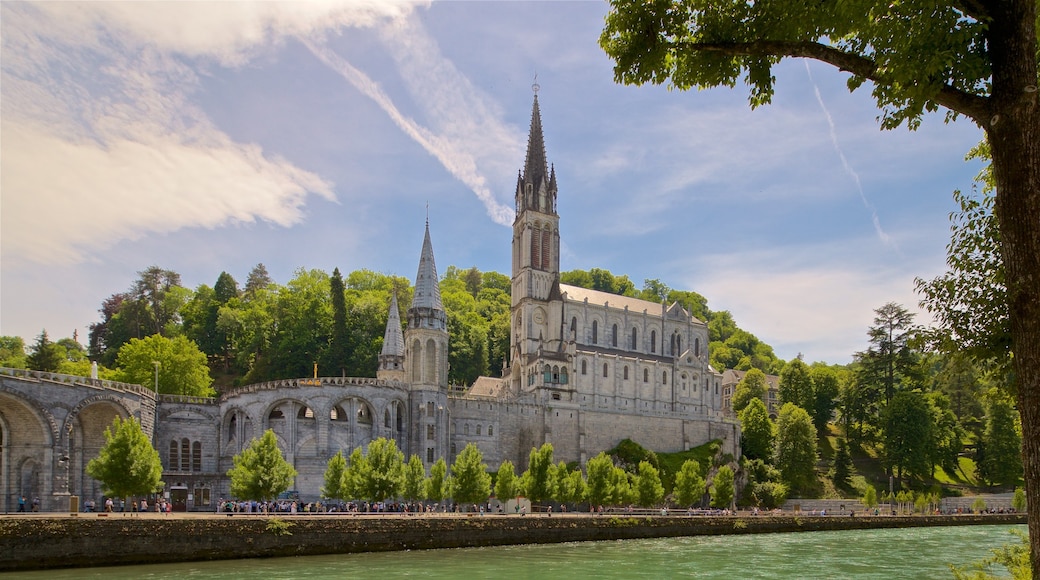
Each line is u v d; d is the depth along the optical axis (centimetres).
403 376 14062
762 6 2081
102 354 18950
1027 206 1585
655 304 17600
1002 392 2577
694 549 7769
